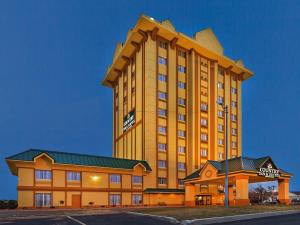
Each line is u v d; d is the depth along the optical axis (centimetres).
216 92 6981
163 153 5831
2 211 3869
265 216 2288
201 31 6925
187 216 2167
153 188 5481
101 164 5003
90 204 4775
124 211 3544
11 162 4322
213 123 6769
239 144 7388
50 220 2555
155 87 5953
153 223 2019
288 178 4244
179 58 6494
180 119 6241
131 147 6425
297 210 2667
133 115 6444
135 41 6400
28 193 4294
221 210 2602
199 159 6284
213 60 7081
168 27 6284
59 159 4628
